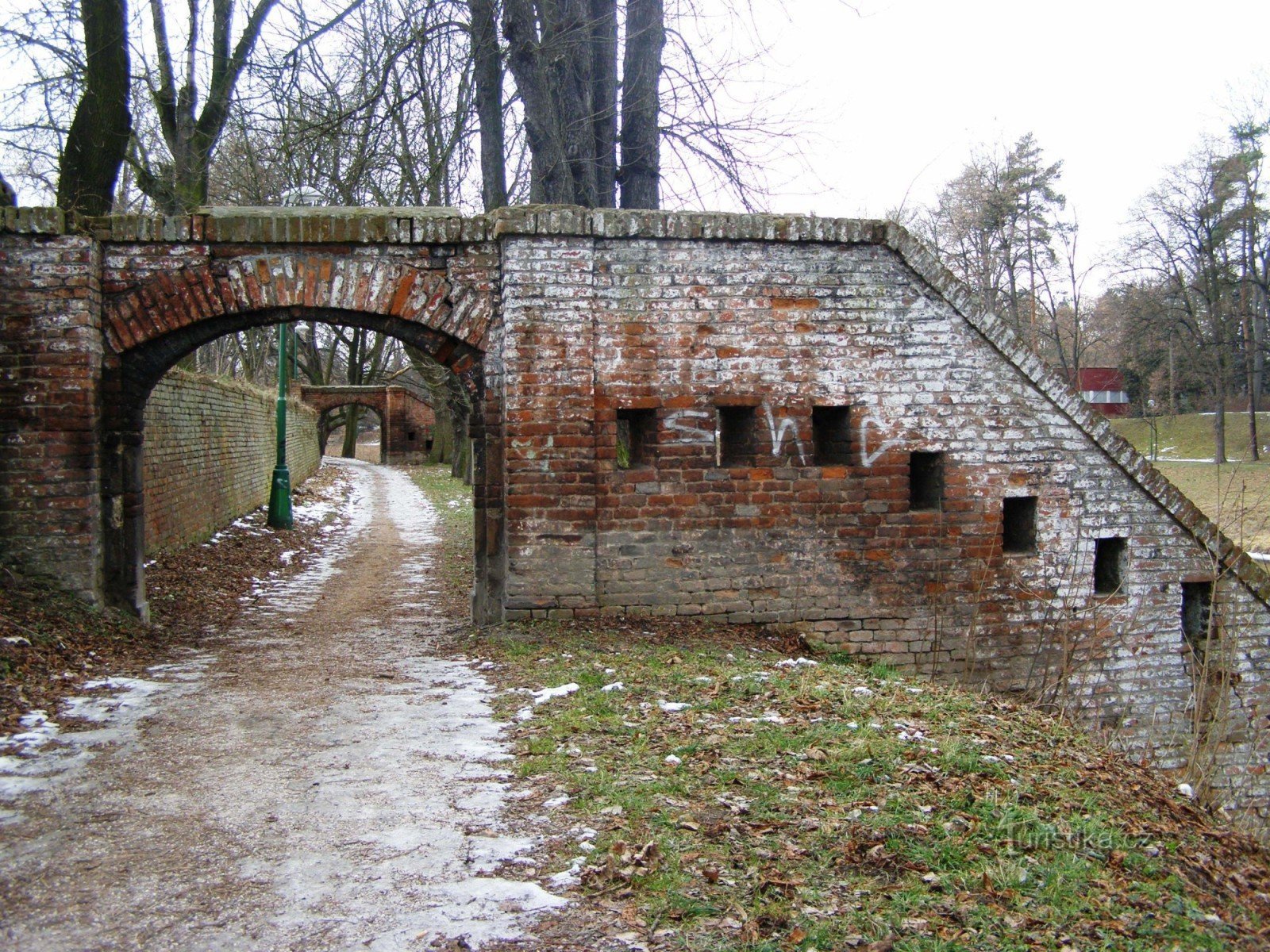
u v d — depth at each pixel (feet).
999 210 112.16
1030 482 29.63
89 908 11.92
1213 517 55.26
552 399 27.25
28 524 26.23
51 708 20.26
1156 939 11.98
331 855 13.41
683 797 15.19
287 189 51.08
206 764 17.12
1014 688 29.63
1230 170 113.29
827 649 28.58
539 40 40.52
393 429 159.22
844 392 28.58
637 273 27.53
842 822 14.26
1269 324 131.64
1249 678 31.17
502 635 26.35
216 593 36.22
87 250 26.05
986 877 12.82
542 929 11.41
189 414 44.27
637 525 27.76
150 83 44.42
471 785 16.03
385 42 42.57
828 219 28.19
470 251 27.48
